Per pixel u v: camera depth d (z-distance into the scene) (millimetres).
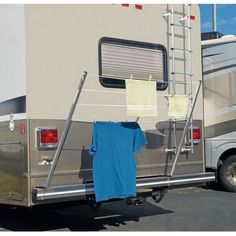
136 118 4992
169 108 5113
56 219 5551
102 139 4535
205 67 8109
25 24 4273
